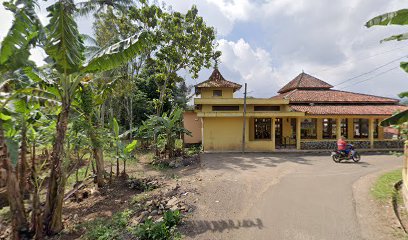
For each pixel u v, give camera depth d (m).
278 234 5.03
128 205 7.64
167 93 25.66
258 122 18.86
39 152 12.07
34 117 6.76
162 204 6.82
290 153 16.27
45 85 6.24
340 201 6.74
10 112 5.89
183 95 32.31
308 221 5.58
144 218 6.15
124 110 26.11
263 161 13.26
